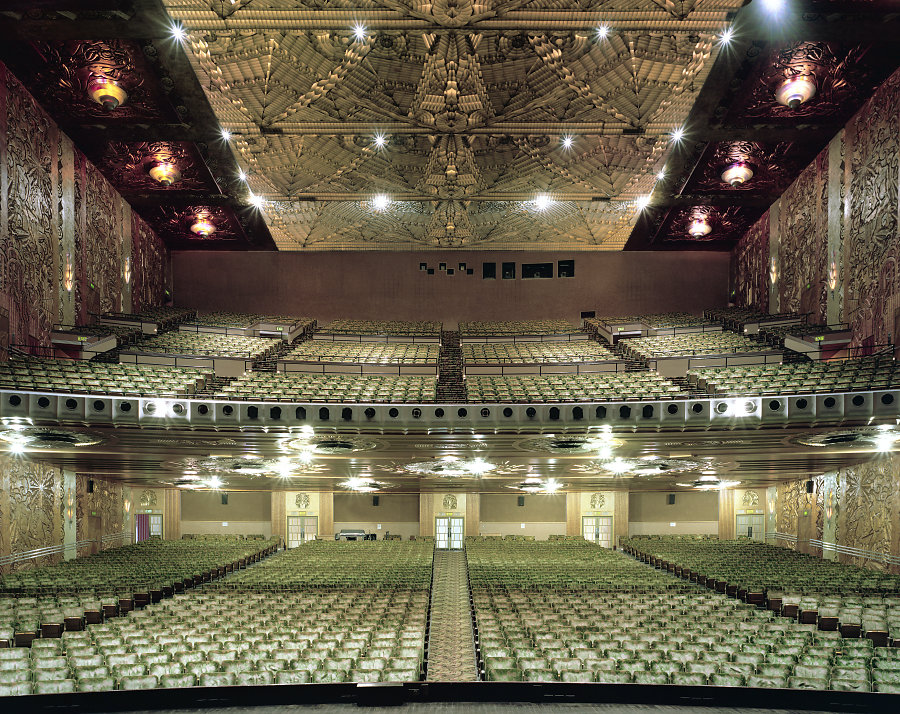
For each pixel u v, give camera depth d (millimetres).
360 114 20625
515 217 28016
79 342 19422
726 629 11539
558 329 30266
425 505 33688
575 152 22969
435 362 24375
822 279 21984
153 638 10852
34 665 9562
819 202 22266
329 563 21266
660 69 18547
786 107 19547
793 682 9094
